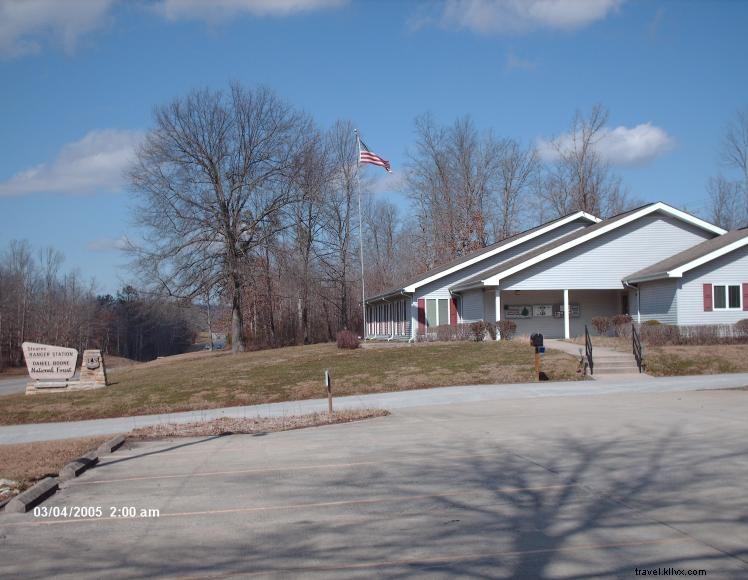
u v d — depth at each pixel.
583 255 29.36
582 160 56.62
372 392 20.19
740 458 9.12
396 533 6.51
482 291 30.81
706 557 5.60
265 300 53.03
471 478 8.59
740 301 26.77
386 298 38.19
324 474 9.23
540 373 20.77
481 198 60.22
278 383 21.61
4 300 70.38
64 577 5.75
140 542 6.63
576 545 5.97
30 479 9.73
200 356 47.72
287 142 41.75
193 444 12.62
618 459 9.34
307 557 5.98
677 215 29.62
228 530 6.88
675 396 16.28
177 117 39.22
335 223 58.72
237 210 40.59
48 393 24.17
